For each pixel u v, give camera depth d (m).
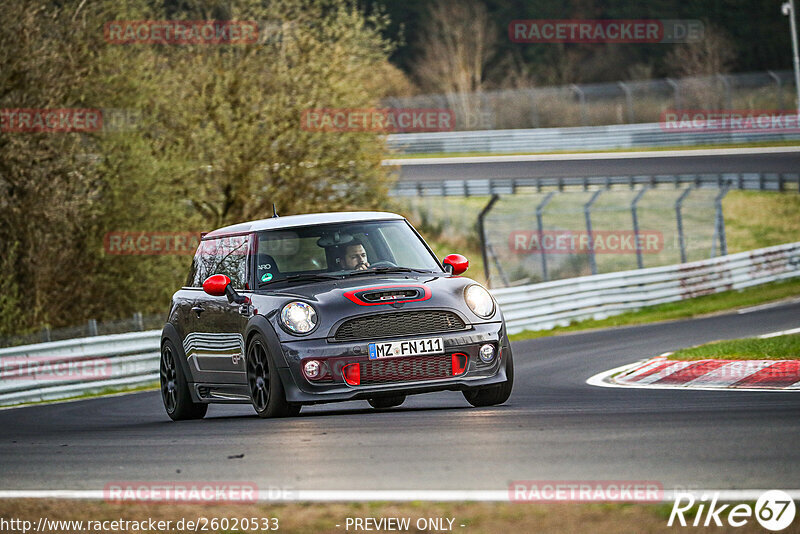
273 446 23.25
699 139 172.50
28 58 80.88
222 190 96.31
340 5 98.94
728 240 132.62
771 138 165.25
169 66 96.19
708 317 75.56
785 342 42.81
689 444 20.33
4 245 83.19
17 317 82.56
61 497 19.41
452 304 28.59
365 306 28.02
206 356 32.53
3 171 79.88
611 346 58.25
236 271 31.77
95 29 88.06
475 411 27.98
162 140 94.56
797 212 139.12
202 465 21.61
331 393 27.59
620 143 178.38
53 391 55.03
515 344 66.00
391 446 22.03
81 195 82.75
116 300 91.69
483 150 187.75
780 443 19.94
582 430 22.78
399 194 158.38
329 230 31.77
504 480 17.86
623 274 84.56
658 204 144.00
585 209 101.00
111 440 27.62
